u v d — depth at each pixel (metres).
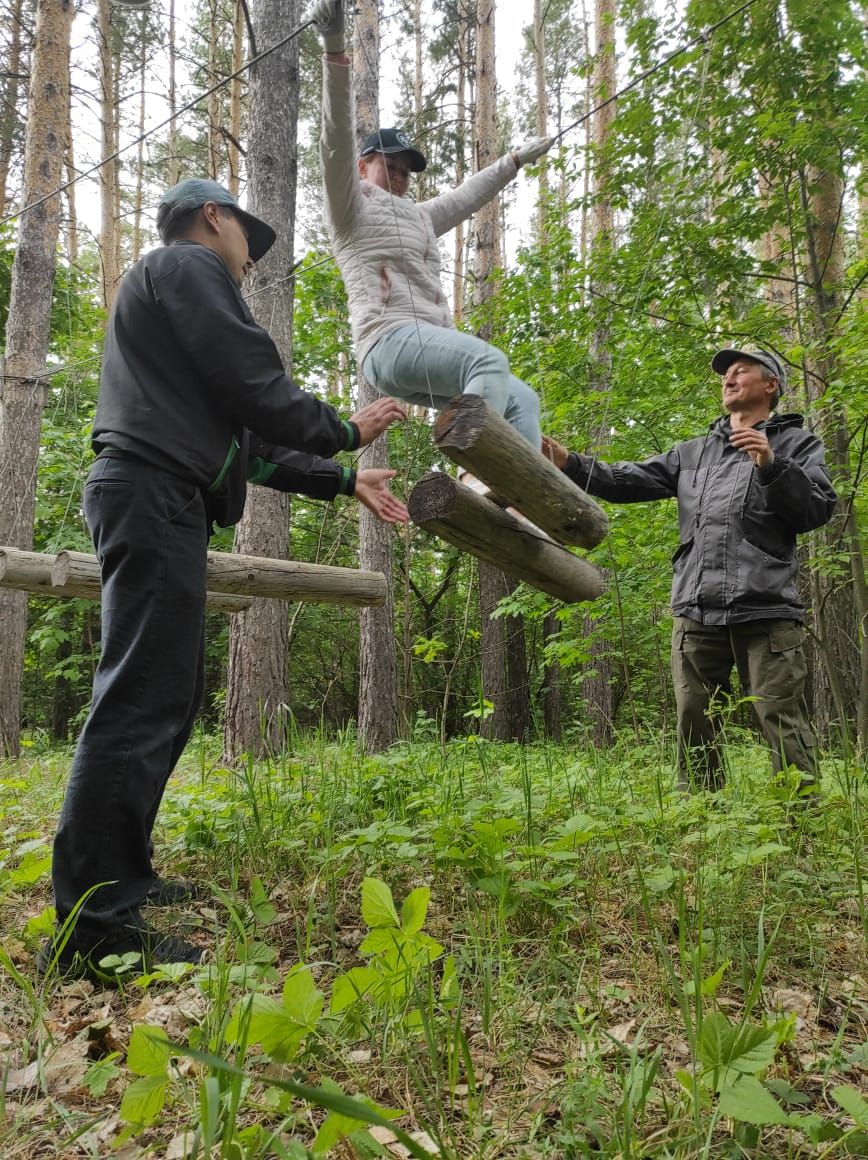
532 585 2.69
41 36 8.73
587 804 3.17
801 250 6.16
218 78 15.90
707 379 6.90
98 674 2.18
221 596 4.12
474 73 16.33
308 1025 1.32
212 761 7.04
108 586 2.20
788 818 2.98
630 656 10.61
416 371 2.62
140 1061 1.25
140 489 2.19
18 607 8.89
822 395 5.53
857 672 6.50
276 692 7.02
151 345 2.26
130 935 2.10
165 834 3.35
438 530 2.37
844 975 2.03
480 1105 1.44
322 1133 1.14
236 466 2.43
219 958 1.61
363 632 10.34
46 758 7.88
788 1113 1.42
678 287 6.04
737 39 5.18
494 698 13.30
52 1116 1.49
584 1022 1.64
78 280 13.46
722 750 3.51
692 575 3.61
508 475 2.28
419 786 3.66
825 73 5.25
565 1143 1.31
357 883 2.66
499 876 2.20
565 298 7.37
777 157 5.50
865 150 5.42
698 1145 1.29
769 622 3.46
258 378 2.24
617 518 7.69
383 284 2.75
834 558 5.68
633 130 5.84
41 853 3.02
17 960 2.23
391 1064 1.60
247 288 7.28
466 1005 1.86
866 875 2.51
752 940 2.15
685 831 2.87
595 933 2.24
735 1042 1.26
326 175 2.68
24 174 8.84
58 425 11.81
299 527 14.40
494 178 3.21
